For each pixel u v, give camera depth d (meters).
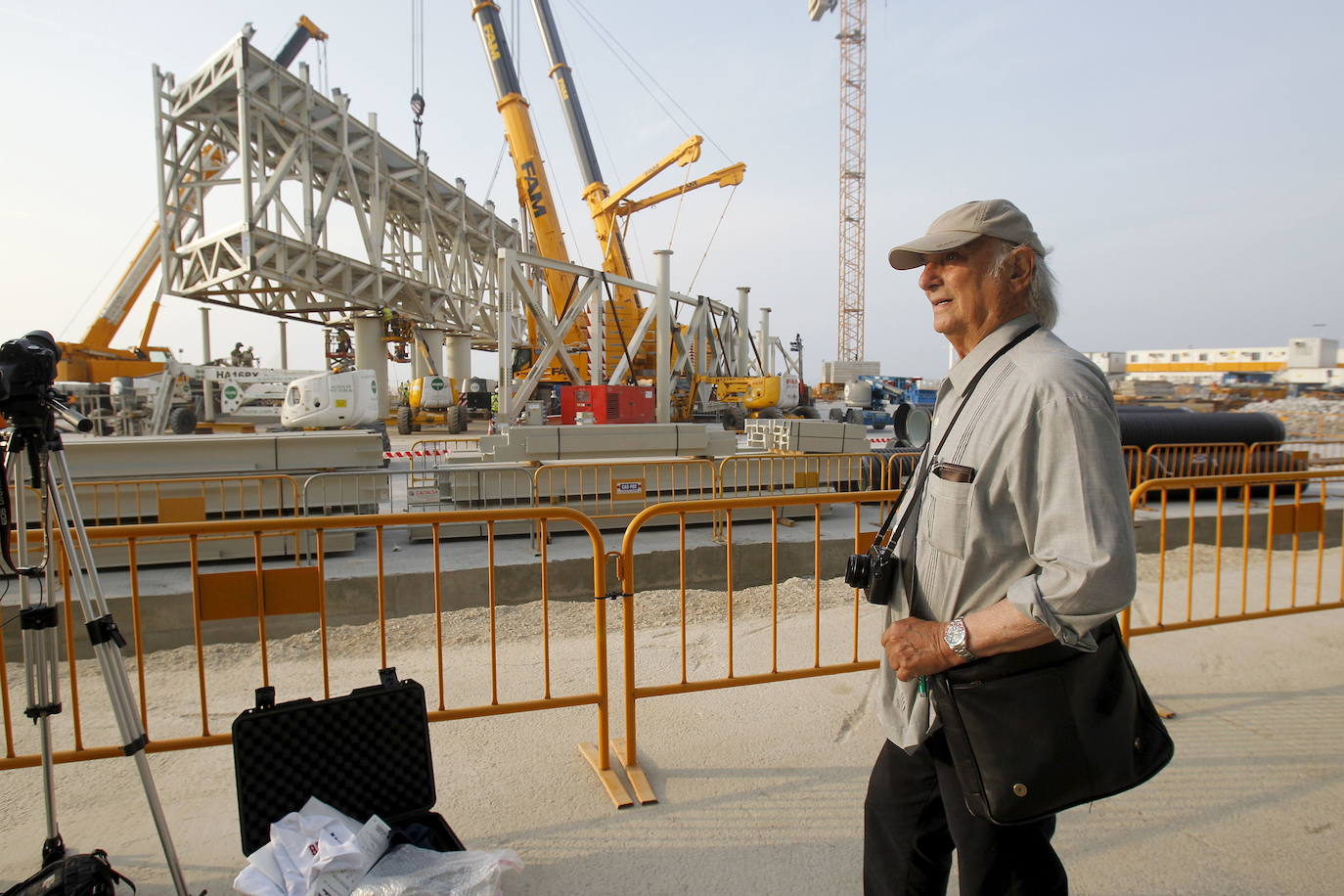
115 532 2.89
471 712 3.13
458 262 44.34
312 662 5.18
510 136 29.98
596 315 25.45
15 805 3.00
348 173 33.66
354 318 36.03
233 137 30.47
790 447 11.14
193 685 4.64
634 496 9.52
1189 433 12.47
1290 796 2.99
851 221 72.00
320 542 3.04
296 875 2.10
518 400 23.08
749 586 8.48
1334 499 12.19
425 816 2.50
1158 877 2.48
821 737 3.55
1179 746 3.42
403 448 22.31
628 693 3.16
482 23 29.72
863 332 73.25
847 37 69.94
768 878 2.50
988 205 1.64
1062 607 1.35
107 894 2.16
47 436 2.17
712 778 3.17
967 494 1.54
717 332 34.44
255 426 28.80
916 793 1.85
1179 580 7.05
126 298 33.16
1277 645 4.80
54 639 2.28
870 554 1.89
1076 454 1.37
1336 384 63.75
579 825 2.83
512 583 7.51
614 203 31.22
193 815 2.90
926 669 1.56
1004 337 1.63
